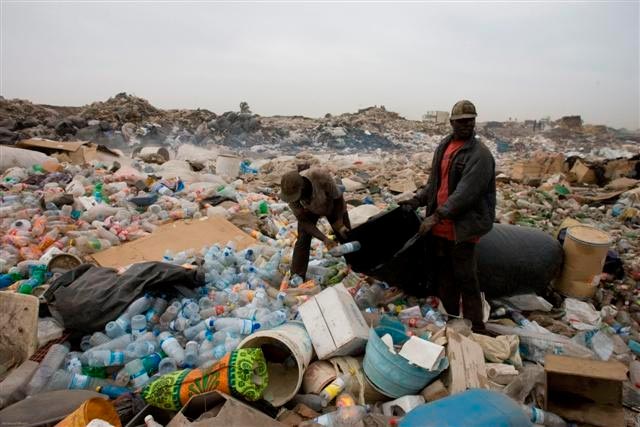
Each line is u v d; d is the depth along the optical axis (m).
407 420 2.18
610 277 5.08
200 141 24.34
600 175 13.23
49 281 4.09
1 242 5.04
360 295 4.16
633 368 3.40
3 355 3.12
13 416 2.34
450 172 3.54
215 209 6.66
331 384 2.73
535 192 10.41
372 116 47.12
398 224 4.36
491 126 66.06
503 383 3.00
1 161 8.73
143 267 3.72
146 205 6.84
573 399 2.95
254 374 2.60
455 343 2.93
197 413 2.53
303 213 4.16
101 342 3.26
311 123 38.66
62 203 6.36
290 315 3.75
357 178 11.54
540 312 4.42
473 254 3.62
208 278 4.23
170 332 3.45
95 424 2.02
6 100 26.59
